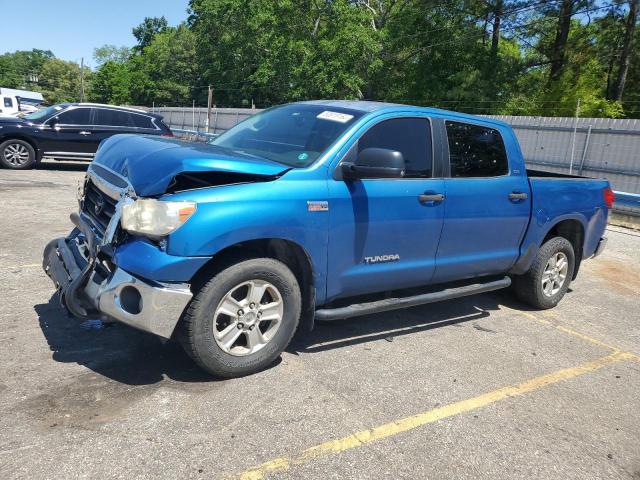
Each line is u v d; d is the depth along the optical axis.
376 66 33.06
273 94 42.28
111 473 2.69
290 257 4.02
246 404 3.43
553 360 4.67
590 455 3.29
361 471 2.90
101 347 4.03
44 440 2.89
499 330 5.28
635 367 4.69
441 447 3.20
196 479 2.70
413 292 5.02
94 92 78.12
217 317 3.56
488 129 5.18
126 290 3.35
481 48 32.84
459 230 4.79
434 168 4.62
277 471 2.83
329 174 3.97
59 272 3.80
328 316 4.03
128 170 3.58
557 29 31.41
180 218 3.31
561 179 5.93
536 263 5.77
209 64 49.00
